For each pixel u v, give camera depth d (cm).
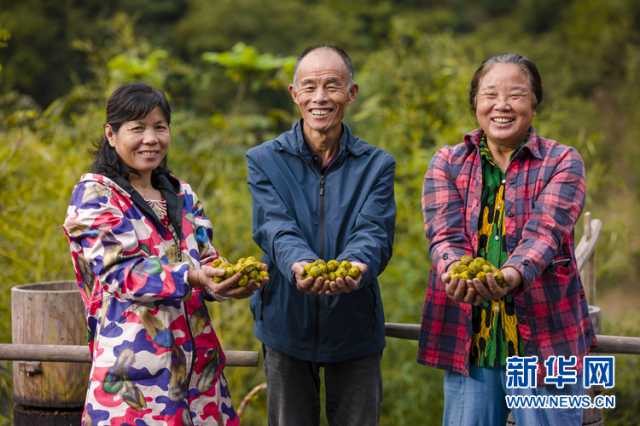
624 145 1700
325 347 369
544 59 2347
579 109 1850
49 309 396
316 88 365
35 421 407
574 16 2534
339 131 375
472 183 353
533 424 341
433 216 354
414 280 654
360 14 2631
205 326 340
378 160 373
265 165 373
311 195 371
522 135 348
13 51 2073
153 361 318
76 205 324
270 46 2366
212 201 700
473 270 317
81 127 752
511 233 341
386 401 672
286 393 379
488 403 351
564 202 337
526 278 321
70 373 402
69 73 2158
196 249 342
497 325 347
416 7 3002
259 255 677
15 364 410
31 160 679
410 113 737
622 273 775
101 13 2369
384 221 364
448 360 353
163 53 845
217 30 2409
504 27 2798
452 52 853
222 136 836
